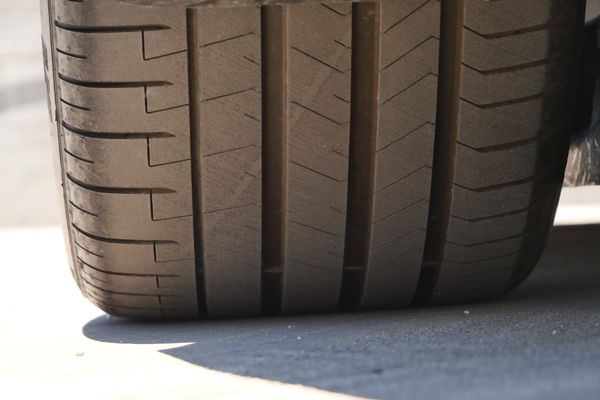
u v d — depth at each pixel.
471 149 1.20
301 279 1.26
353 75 1.18
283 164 1.20
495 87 1.19
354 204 1.22
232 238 1.23
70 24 1.18
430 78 1.18
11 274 1.88
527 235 1.25
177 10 1.17
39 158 4.48
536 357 1.08
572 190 3.06
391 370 1.08
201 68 1.17
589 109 1.26
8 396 1.12
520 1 1.17
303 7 1.17
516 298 1.33
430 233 1.24
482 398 1.01
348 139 1.19
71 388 1.13
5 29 6.02
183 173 1.20
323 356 1.14
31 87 5.43
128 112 1.19
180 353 1.20
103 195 1.22
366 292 1.27
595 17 1.22
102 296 1.29
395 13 1.17
